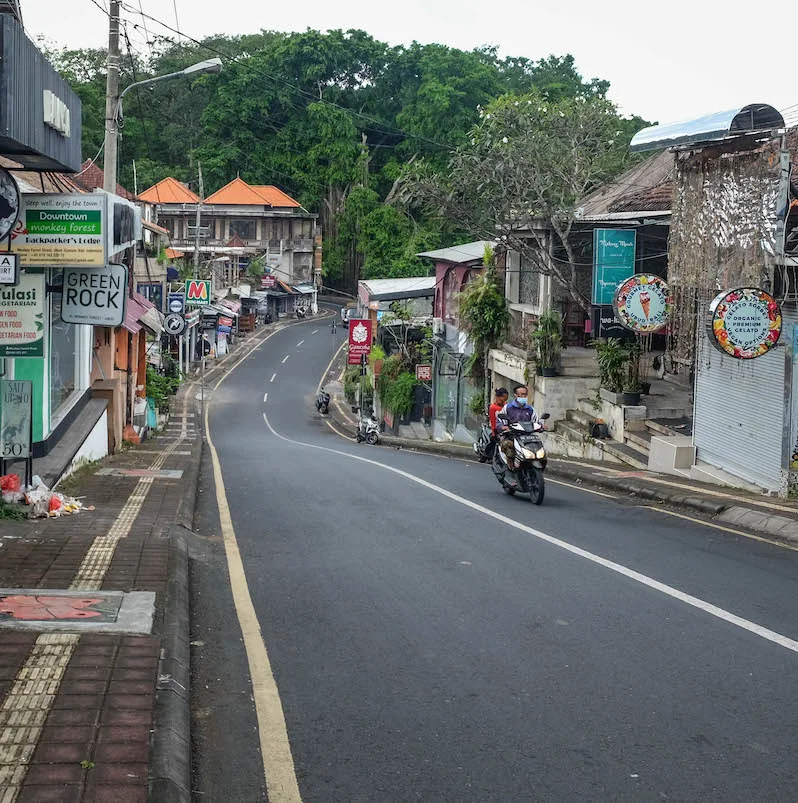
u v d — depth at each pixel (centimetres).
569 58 8388
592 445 1970
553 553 934
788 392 1302
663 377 2145
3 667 527
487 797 419
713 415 1514
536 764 451
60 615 636
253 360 6253
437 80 7475
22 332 1116
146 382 3030
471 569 859
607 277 2020
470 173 2038
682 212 1474
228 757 462
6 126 821
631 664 593
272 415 4553
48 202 1116
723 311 1241
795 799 417
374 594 766
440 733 487
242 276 7719
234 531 1066
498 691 546
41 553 830
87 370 1873
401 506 1258
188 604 729
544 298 2341
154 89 8300
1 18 820
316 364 6206
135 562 811
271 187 8188
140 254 3828
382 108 8406
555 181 2092
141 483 1385
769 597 766
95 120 6812
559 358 2270
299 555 925
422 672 579
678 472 1597
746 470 1415
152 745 439
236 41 9119
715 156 1398
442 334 3591
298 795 421
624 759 456
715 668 585
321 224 8575
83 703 481
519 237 2388
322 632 662
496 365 2694
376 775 440
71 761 416
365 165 8031
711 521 1201
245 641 642
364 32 8456
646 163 2528
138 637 595
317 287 8400
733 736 483
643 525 1140
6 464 1151
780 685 556
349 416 4562
